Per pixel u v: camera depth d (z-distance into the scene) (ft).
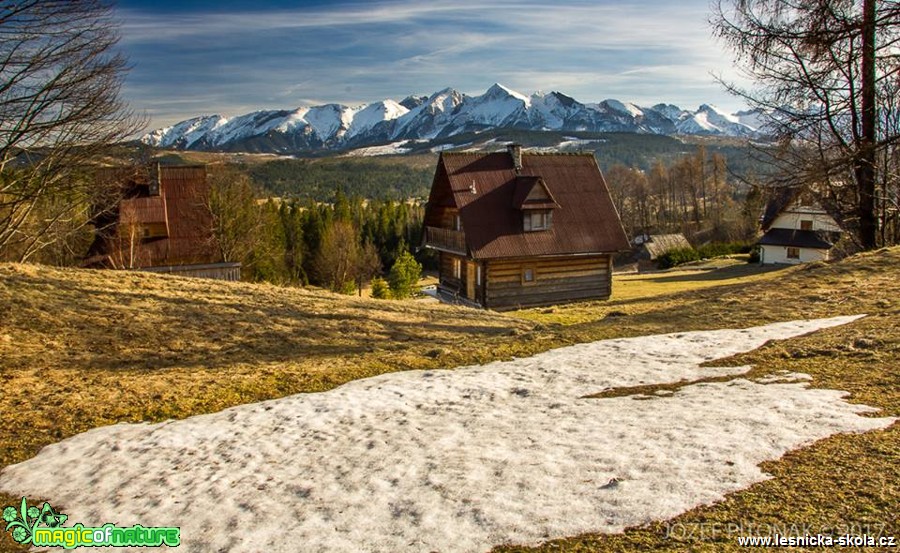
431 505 16.48
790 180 46.88
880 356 26.18
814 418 19.85
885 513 13.80
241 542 15.51
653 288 103.45
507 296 92.12
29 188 61.82
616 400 25.32
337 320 48.01
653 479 16.63
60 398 28.63
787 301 45.21
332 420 25.26
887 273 47.78
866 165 48.14
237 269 103.81
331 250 188.24
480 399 27.27
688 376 28.14
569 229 95.09
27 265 52.85
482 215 92.94
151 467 21.31
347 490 18.11
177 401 28.76
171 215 113.29
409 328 47.80
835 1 40.22
